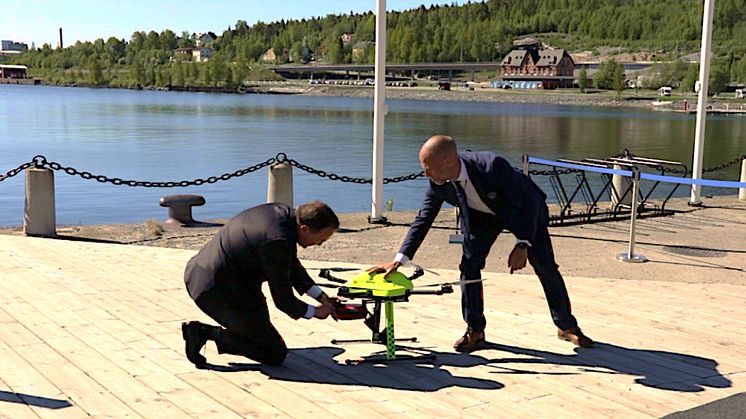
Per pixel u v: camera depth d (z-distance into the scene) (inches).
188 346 198.7
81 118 2406.5
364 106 3838.6
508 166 197.3
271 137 1774.1
